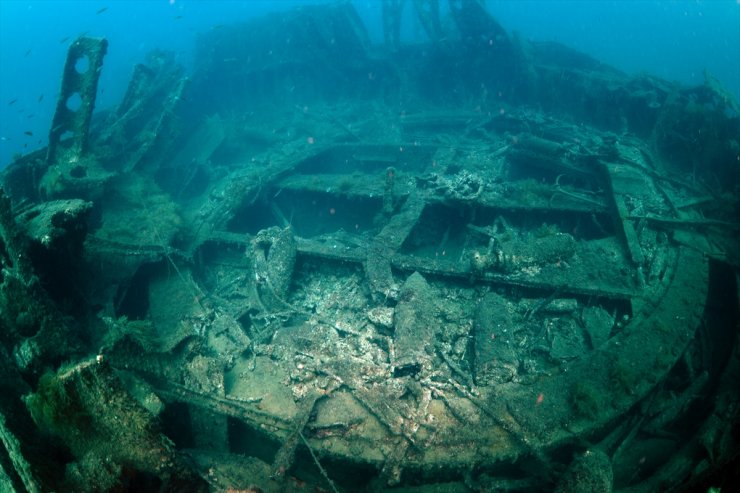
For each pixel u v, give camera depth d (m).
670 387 5.39
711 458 3.88
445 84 16.09
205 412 4.83
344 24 16.83
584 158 9.89
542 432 4.18
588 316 5.89
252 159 13.06
